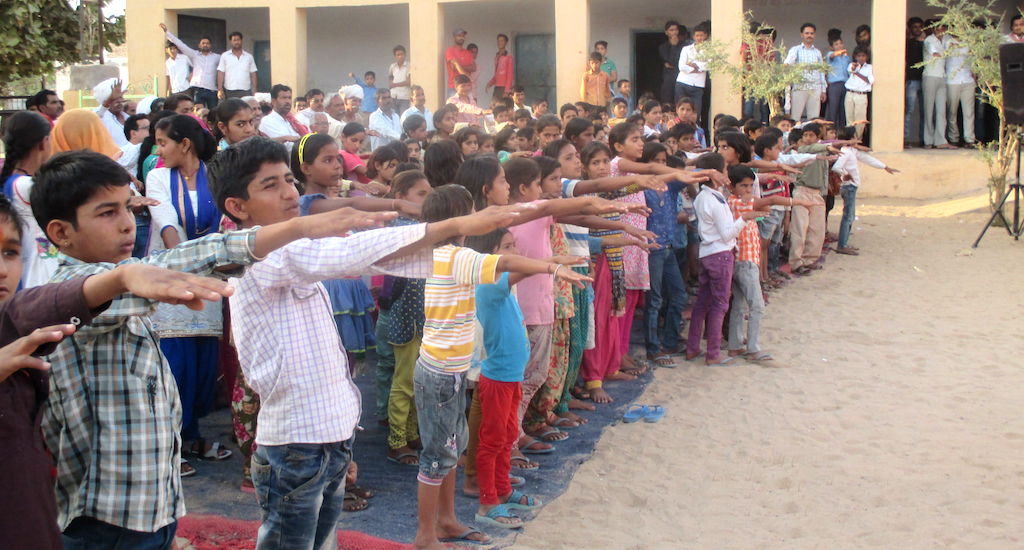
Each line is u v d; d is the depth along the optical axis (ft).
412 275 8.01
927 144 49.73
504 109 34.01
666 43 49.52
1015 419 18.40
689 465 16.29
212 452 15.98
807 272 33.35
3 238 7.04
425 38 49.47
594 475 15.88
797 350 24.09
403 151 20.27
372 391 20.72
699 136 37.63
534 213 11.44
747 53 45.96
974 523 13.69
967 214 42.60
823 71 44.75
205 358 15.30
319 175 15.10
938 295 29.73
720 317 22.74
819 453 16.71
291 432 8.82
